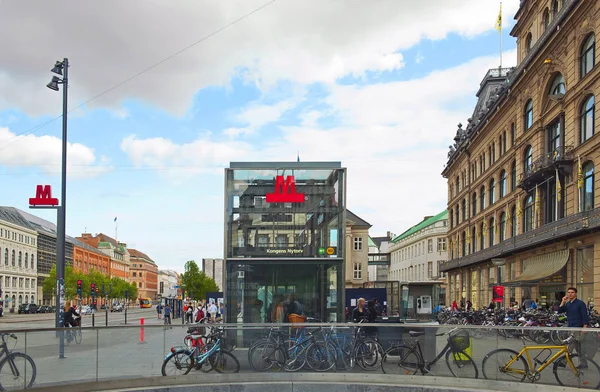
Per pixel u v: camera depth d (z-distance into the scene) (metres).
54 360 11.88
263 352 13.48
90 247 162.38
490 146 51.19
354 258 94.25
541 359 11.82
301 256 16.17
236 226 16.28
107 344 12.55
